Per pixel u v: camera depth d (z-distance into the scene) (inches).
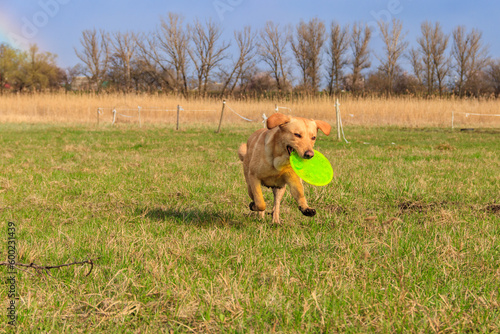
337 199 227.3
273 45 2003.0
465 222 177.9
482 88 2102.6
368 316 97.3
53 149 460.1
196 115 1083.3
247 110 1093.1
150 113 1088.2
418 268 125.8
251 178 176.4
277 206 187.2
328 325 94.1
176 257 134.9
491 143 552.4
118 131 738.2
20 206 209.9
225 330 94.3
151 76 2079.2
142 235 156.5
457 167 330.0
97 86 2073.1
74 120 1029.2
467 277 120.6
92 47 2027.6
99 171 309.1
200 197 234.4
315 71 2039.9
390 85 1945.1
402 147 490.9
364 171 309.9
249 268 126.1
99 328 95.0
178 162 362.3
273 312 100.3
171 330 93.5
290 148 164.1
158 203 223.0
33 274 120.0
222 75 1989.4
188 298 106.0
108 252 139.9
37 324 95.3
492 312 98.7
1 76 1742.1
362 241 151.9
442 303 103.7
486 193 235.9
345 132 742.5
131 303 103.3
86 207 210.8
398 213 201.8
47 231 168.2
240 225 184.2
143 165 344.8
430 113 1019.9
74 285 115.0
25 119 1018.7
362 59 2012.8
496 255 138.2
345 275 121.2
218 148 489.4
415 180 272.2
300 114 1064.8
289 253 142.5
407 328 93.7
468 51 2062.0
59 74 2253.9
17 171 304.7
